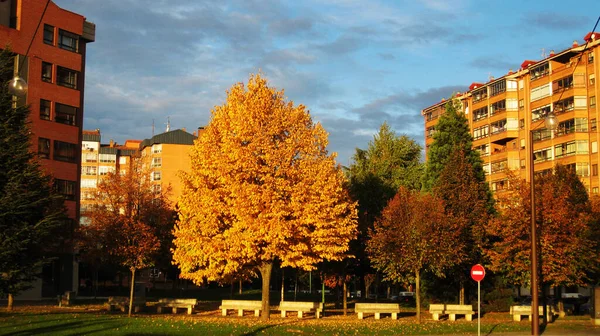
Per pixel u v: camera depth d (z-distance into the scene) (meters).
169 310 36.94
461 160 42.47
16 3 57.03
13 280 29.80
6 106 30.25
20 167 29.92
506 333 25.45
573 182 43.09
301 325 25.36
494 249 36.06
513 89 78.25
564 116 68.81
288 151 28.14
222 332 21.50
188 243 29.02
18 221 29.28
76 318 24.23
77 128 61.06
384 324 27.81
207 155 28.86
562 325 29.80
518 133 77.38
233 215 28.14
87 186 116.88
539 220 32.16
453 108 49.53
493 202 45.28
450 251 33.88
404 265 33.28
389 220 34.31
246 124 27.95
